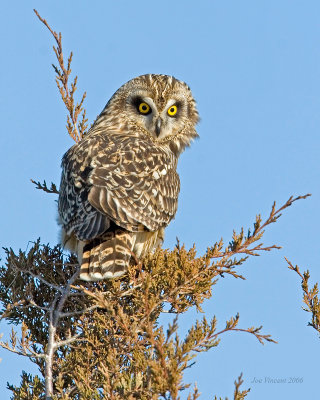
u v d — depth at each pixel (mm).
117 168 11836
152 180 12055
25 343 10375
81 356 10406
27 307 11422
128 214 11180
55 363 10883
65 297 10539
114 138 13047
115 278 11062
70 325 11297
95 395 9391
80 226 11047
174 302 10617
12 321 11602
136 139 13117
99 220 11000
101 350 10391
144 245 12047
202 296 10828
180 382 8453
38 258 11742
